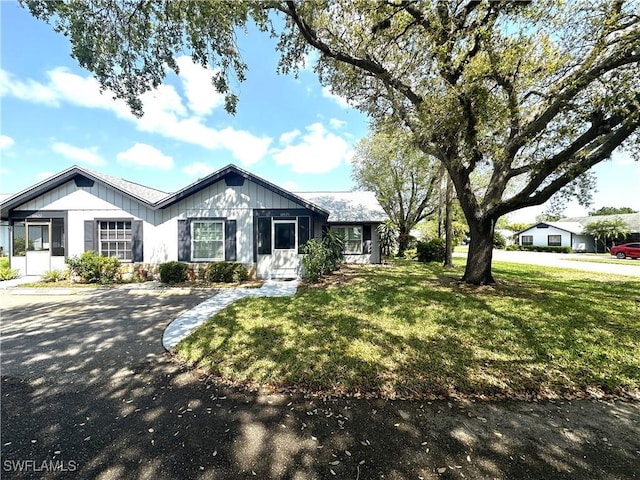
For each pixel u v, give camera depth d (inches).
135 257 421.4
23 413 103.9
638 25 211.5
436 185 822.5
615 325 195.0
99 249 427.2
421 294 288.5
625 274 442.3
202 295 307.7
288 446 87.4
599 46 217.9
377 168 898.1
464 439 91.2
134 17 216.4
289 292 313.6
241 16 222.7
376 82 345.4
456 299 266.2
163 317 225.1
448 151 311.1
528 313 221.1
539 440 91.4
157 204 411.2
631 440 91.8
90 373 135.2
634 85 207.5
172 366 142.3
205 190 423.2
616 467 80.4
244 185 422.9
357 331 183.2
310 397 114.3
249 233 422.3
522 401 113.3
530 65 244.1
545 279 386.3
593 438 92.7
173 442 88.9
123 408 107.0
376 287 329.1
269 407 107.7
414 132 300.4
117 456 83.0
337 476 76.2
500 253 1103.0
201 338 174.1
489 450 86.4
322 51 277.7
